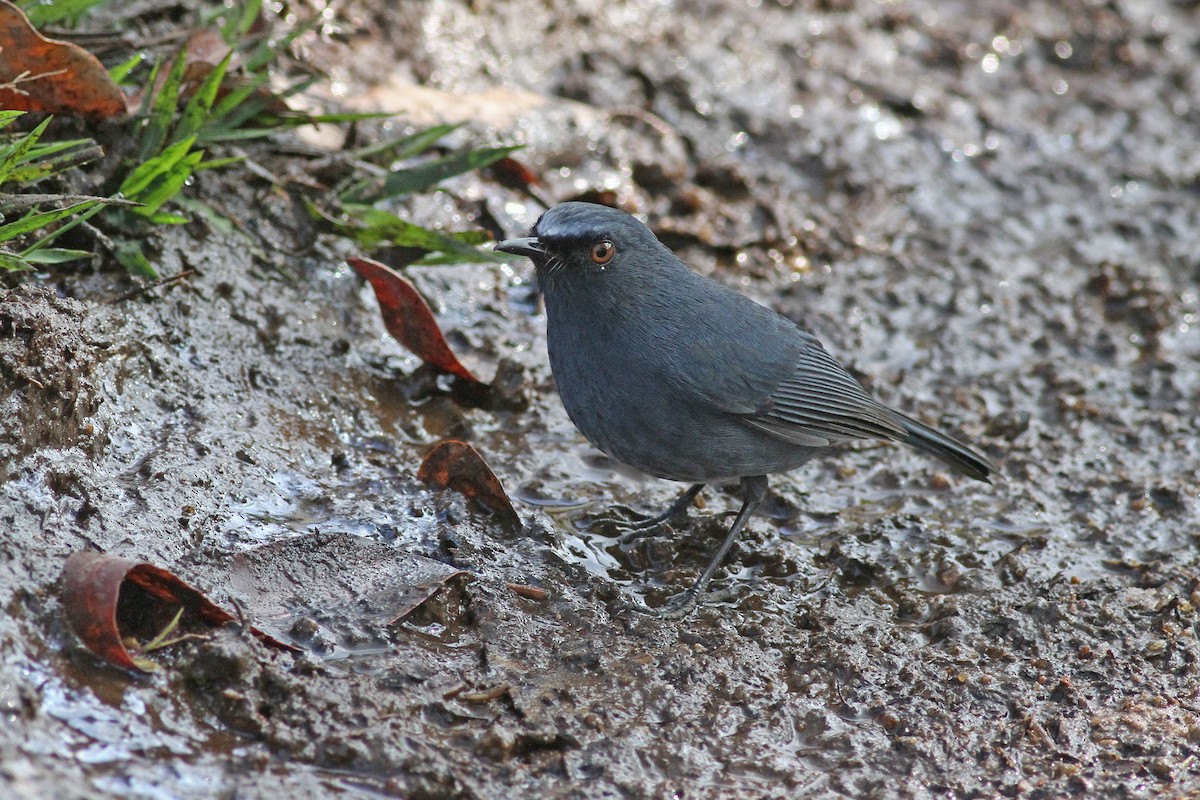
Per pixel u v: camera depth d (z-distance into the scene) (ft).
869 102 60.08
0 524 27.99
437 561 32.53
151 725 25.31
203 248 39.27
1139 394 45.39
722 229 51.39
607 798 25.93
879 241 52.80
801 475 40.81
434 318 39.47
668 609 33.22
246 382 37.40
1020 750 28.66
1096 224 55.31
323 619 29.73
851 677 30.71
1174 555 37.11
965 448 37.76
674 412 33.68
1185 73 65.57
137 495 31.32
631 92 56.65
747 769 27.35
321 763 25.55
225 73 40.83
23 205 32.65
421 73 52.65
